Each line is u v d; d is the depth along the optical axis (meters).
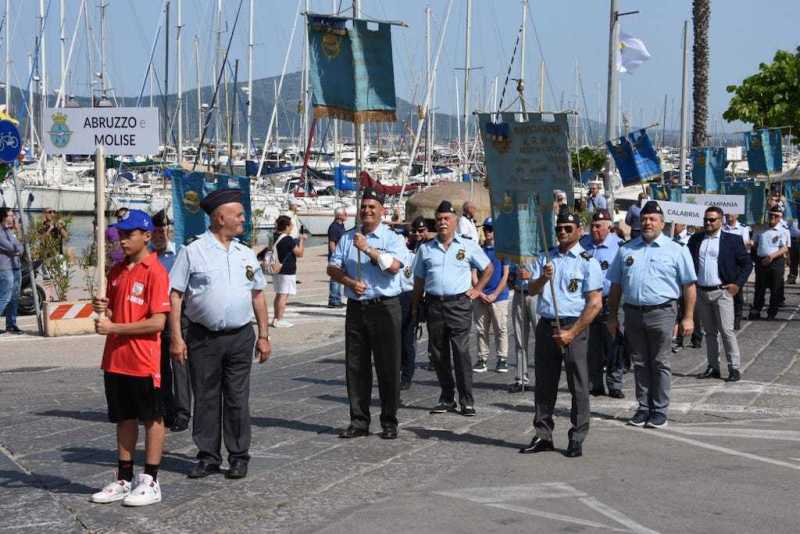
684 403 10.80
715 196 17.23
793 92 35.56
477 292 10.29
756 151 22.80
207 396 7.64
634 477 7.71
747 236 17.86
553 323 8.47
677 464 8.13
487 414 10.37
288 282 18.12
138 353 6.74
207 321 7.50
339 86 8.95
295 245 18.22
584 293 8.45
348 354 9.12
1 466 8.02
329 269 9.06
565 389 12.03
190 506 6.89
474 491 7.32
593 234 11.77
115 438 9.09
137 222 6.74
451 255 10.21
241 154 68.94
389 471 7.90
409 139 68.69
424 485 7.48
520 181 10.19
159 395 6.86
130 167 54.09
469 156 69.56
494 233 10.37
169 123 64.00
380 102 9.03
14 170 16.97
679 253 9.59
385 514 6.73
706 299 12.32
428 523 6.54
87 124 12.28
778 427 9.59
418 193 32.25
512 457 8.39
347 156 70.62
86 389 12.01
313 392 11.79
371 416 10.32
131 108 12.30
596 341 11.35
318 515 6.71
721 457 8.38
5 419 10.02
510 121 10.15
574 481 7.60
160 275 6.75
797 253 24.73
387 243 8.95
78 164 64.12
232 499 7.07
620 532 6.36
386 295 8.91
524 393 11.75
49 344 15.77
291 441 8.99
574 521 6.59
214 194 7.52
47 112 12.30
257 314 7.81
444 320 10.18
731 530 6.39
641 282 9.55
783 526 6.47
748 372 12.92
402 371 11.88
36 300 16.94
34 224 20.25
